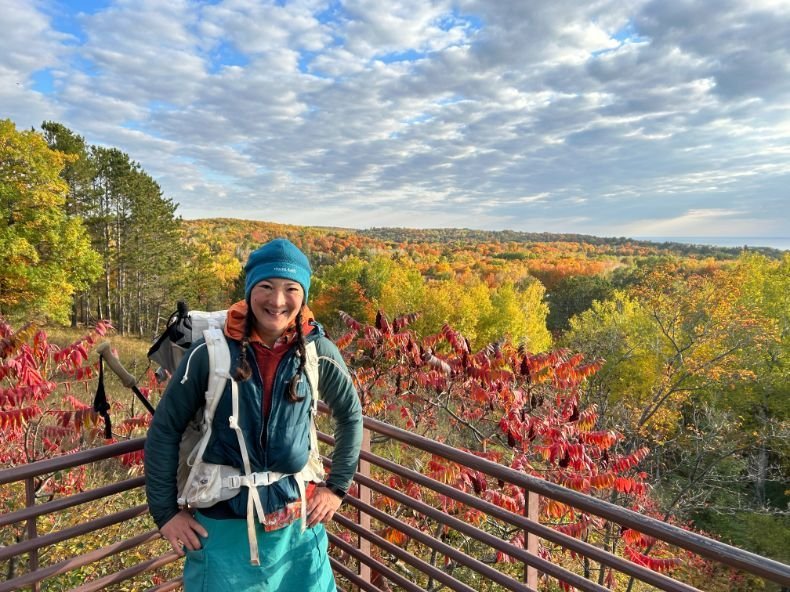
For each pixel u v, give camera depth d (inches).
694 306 757.3
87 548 188.2
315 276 2647.6
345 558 190.4
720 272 1130.0
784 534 579.2
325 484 77.4
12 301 909.8
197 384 63.0
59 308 999.6
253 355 64.4
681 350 660.7
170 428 63.1
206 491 64.1
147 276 1569.9
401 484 229.6
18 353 175.6
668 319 756.6
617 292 1374.3
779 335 892.6
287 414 66.2
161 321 1707.7
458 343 234.2
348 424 76.4
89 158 1369.3
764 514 610.2
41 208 924.6
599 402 452.1
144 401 78.7
